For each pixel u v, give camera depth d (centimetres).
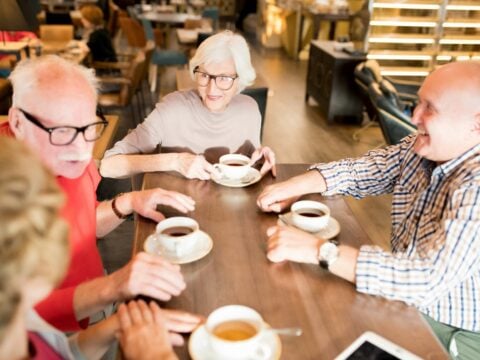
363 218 325
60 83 110
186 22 679
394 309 104
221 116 194
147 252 118
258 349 88
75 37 630
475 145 124
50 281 58
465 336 129
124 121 495
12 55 424
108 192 244
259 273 113
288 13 882
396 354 89
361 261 109
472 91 119
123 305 96
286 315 100
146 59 464
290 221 136
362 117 529
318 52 562
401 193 152
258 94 332
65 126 111
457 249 108
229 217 139
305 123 529
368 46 586
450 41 590
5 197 51
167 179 162
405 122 334
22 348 61
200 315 98
